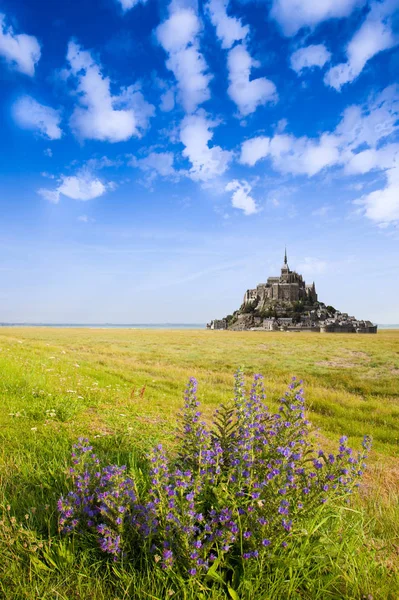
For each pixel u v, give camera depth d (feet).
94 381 46.62
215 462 12.80
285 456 11.14
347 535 12.14
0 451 18.65
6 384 34.22
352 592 10.30
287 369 105.60
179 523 9.98
